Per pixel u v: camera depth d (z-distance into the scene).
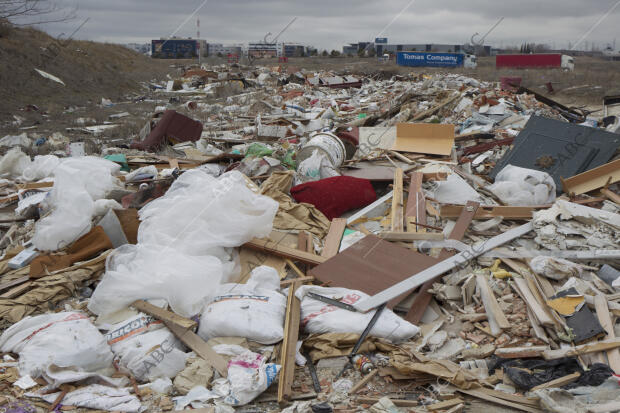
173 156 12.55
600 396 3.95
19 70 27.58
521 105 18.08
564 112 18.22
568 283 5.37
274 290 5.73
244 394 4.12
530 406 4.04
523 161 9.40
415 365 4.38
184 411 3.95
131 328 4.80
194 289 5.11
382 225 7.61
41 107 24.14
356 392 4.30
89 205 7.00
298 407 4.08
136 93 36.00
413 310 5.46
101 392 4.16
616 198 7.89
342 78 37.16
